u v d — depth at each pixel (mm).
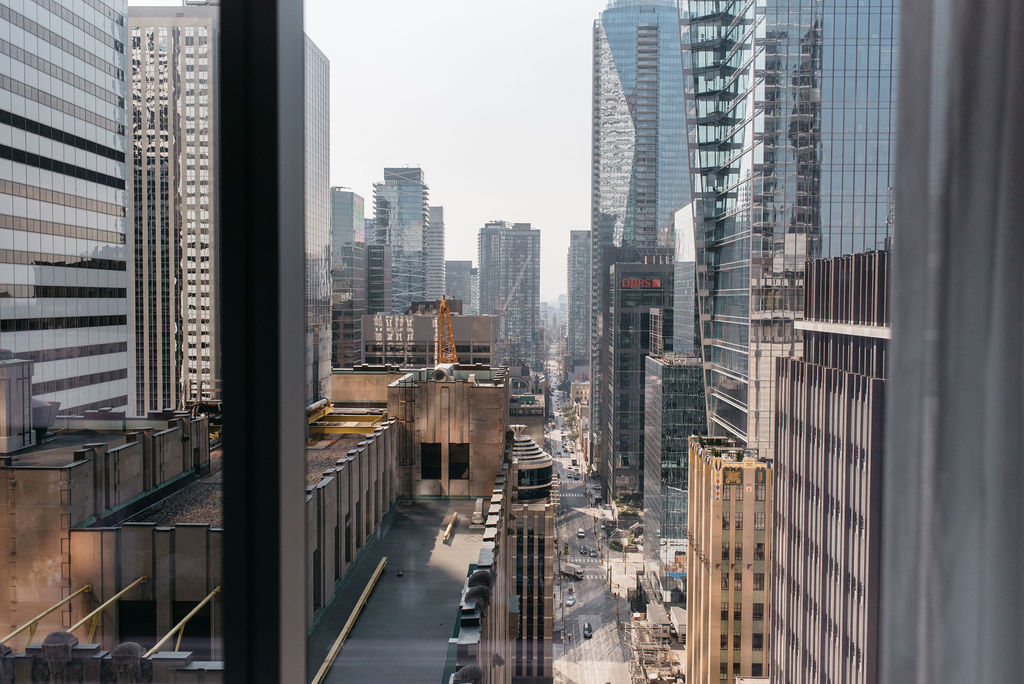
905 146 1353
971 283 1319
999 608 1268
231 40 1443
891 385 1392
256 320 1455
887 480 1405
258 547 1459
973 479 1325
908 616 1385
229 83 1442
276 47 1443
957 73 1322
